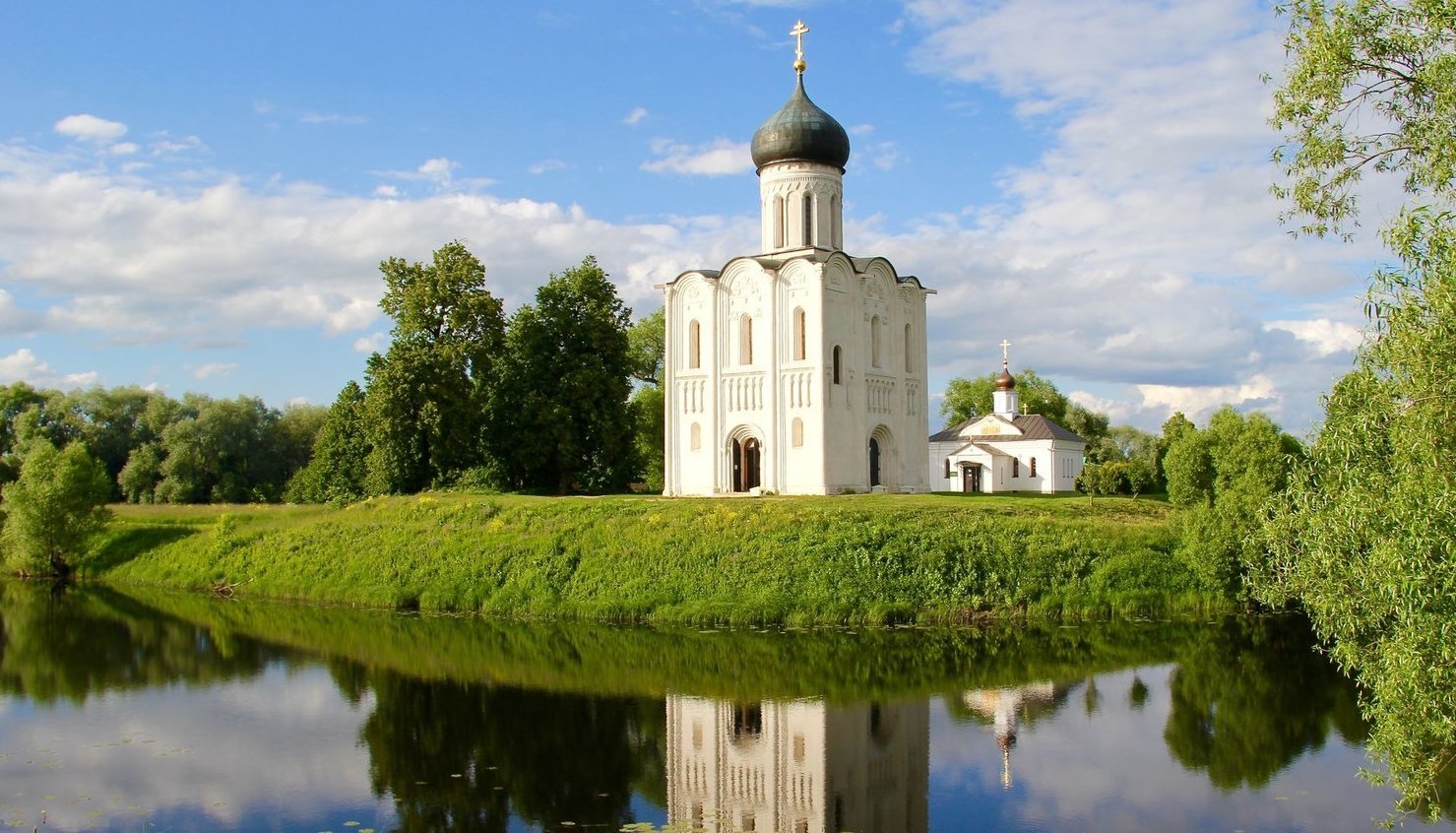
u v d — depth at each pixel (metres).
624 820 23.70
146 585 62.09
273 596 56.53
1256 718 31.59
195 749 29.00
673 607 47.47
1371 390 18.48
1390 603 18.45
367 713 32.59
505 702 33.72
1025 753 28.39
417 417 70.38
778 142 71.06
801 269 67.81
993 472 95.62
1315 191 22.34
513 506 58.81
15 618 50.25
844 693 34.59
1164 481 98.38
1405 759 19.28
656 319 109.75
